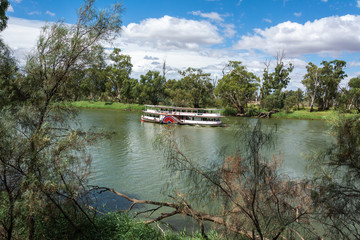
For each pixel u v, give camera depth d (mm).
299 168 15617
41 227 4797
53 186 4121
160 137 5664
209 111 59062
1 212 4555
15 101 5195
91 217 6199
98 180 13969
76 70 5676
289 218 4398
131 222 7242
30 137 4426
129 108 63875
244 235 4695
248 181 4551
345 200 3764
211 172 4953
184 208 6168
